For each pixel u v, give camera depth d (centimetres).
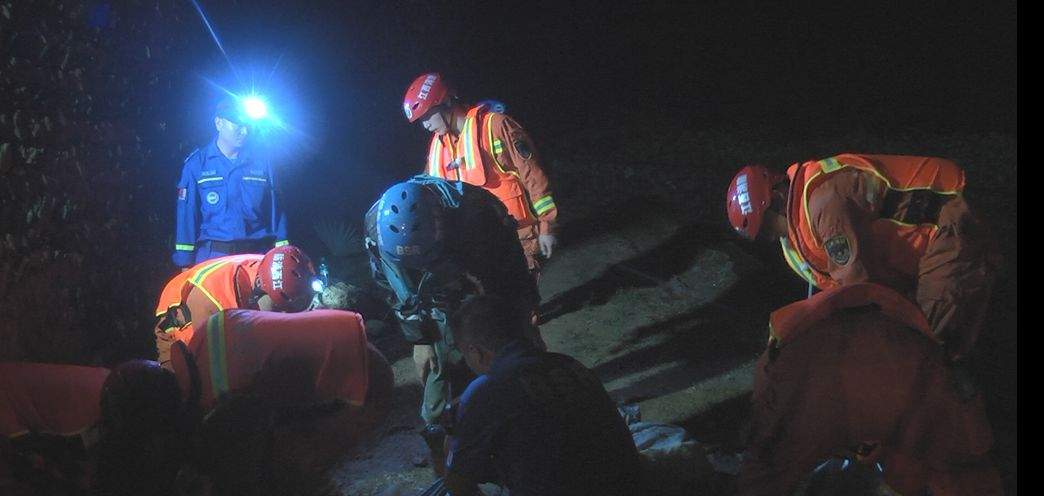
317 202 863
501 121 468
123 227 548
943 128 1125
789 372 317
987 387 490
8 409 341
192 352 380
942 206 330
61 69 484
